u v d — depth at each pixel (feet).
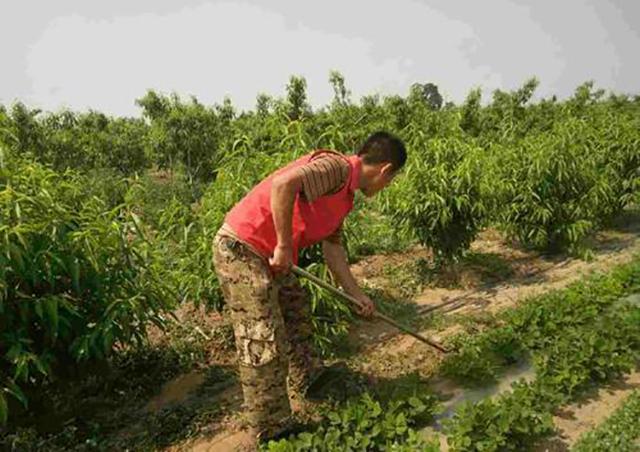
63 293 12.60
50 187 12.48
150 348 15.75
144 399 13.78
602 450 10.30
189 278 15.48
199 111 49.98
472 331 16.16
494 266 22.20
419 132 21.80
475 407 11.07
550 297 17.49
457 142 20.92
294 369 12.98
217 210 15.33
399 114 64.59
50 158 48.16
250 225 10.44
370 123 61.21
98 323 12.47
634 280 18.30
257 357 10.58
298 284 12.50
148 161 61.93
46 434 12.23
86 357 12.04
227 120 62.44
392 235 23.77
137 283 13.39
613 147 27.68
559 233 23.57
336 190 10.55
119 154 59.41
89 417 12.98
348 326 16.49
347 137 18.35
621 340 13.82
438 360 14.57
